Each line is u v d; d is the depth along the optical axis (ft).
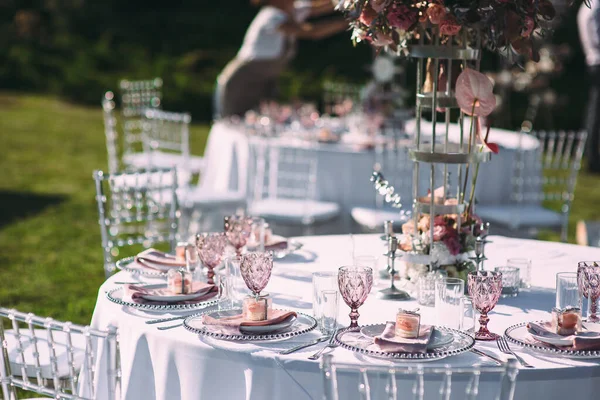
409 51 10.21
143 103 27.58
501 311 9.53
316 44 59.16
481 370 6.63
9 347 10.91
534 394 7.76
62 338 11.32
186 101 52.60
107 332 7.35
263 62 26.21
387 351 7.79
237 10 65.51
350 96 33.22
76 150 42.24
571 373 7.76
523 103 48.88
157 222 26.53
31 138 44.52
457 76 10.36
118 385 7.51
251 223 11.55
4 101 54.60
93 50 58.54
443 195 10.71
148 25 63.52
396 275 10.93
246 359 8.05
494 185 21.15
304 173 20.65
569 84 52.16
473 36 10.35
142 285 10.17
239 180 22.08
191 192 21.16
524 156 21.18
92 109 54.49
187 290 9.59
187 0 66.23
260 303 8.55
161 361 8.57
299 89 49.88
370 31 10.36
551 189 35.04
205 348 8.27
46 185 34.17
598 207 32.53
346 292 8.40
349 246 12.57
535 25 9.63
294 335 8.39
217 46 61.77
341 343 8.02
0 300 19.85
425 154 10.03
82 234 26.55
